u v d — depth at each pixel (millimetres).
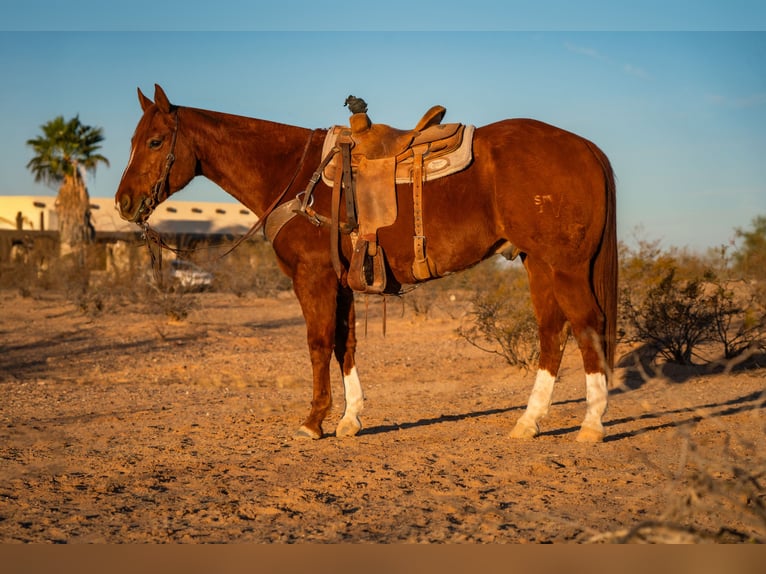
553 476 5633
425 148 6570
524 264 7227
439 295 23750
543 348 6992
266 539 4398
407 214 6570
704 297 12141
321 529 4562
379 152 6660
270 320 21984
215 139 7277
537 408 6984
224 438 7262
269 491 5379
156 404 9547
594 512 4746
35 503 5168
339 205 6699
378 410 8812
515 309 12422
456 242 6555
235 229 51281
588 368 6609
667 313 11539
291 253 6926
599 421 6664
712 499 4359
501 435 7145
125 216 7293
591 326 6484
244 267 32125
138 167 7242
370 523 4652
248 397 10062
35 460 6402
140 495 5344
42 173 37469
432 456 6332
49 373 12383
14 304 26188
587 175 6387
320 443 6914
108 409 9188
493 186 6461
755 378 10141
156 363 13492
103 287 25641
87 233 37625
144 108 7543
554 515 4691
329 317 6922
